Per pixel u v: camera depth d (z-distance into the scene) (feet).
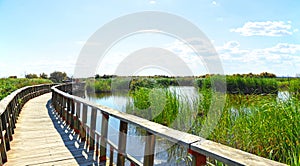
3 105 12.84
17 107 22.74
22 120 21.74
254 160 4.25
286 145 9.72
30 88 39.96
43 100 38.06
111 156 10.64
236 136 12.41
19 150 12.93
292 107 11.09
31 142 14.51
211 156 4.75
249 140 11.54
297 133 9.44
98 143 12.17
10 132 14.87
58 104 24.49
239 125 12.75
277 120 11.04
